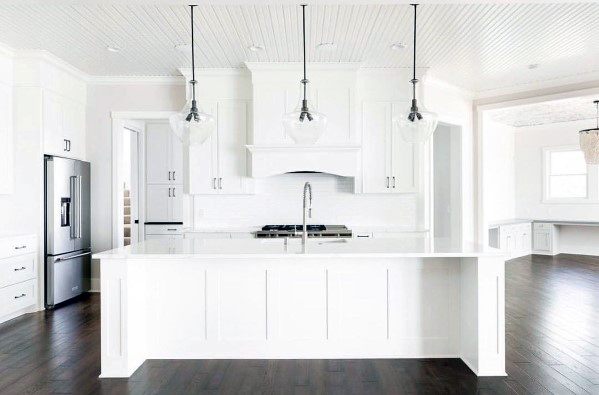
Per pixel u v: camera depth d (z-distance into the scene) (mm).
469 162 6113
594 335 3688
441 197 6438
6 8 3477
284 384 2758
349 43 4289
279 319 3168
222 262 3154
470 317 3004
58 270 4684
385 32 3996
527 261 7703
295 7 3441
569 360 3135
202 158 5281
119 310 2883
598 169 8016
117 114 5418
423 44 4301
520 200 8820
